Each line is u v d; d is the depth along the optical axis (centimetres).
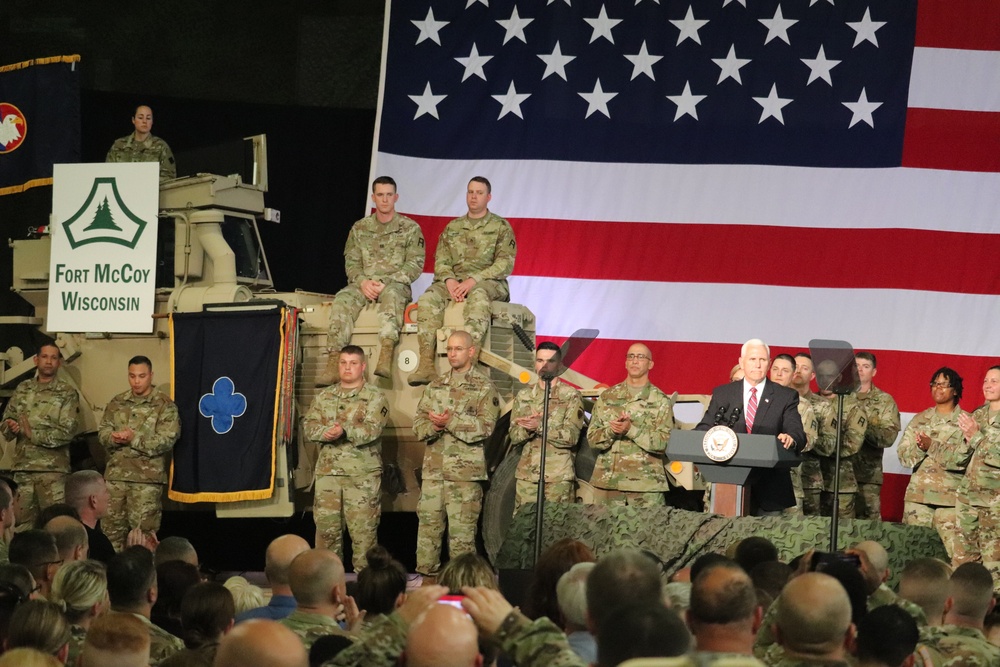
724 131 1816
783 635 507
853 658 586
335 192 1969
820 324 1764
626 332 1795
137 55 2002
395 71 1881
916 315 1748
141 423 1485
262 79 1994
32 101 1698
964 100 1777
